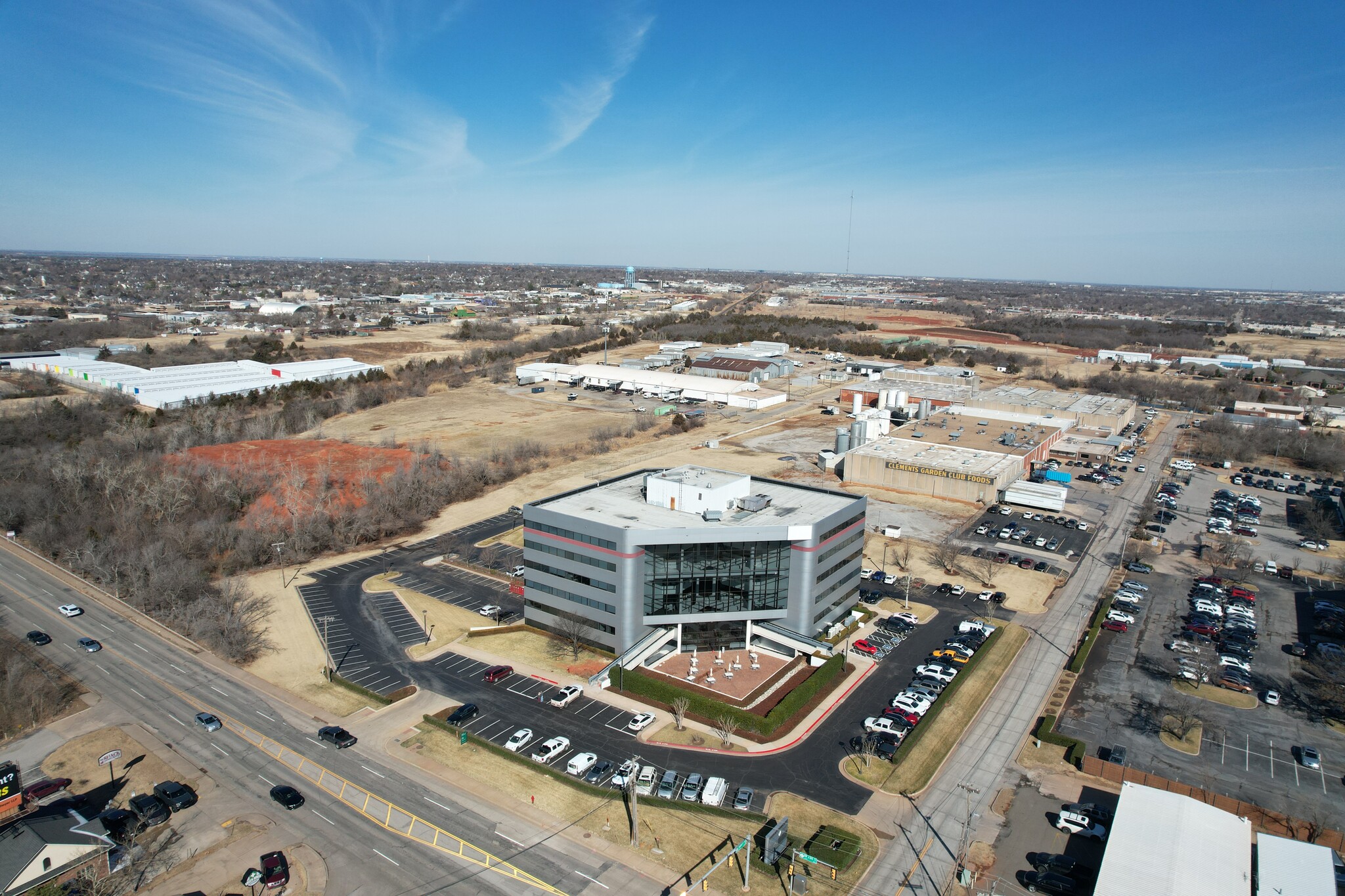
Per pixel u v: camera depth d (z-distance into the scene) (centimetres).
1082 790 7319
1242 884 5716
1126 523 15175
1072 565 13050
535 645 10088
